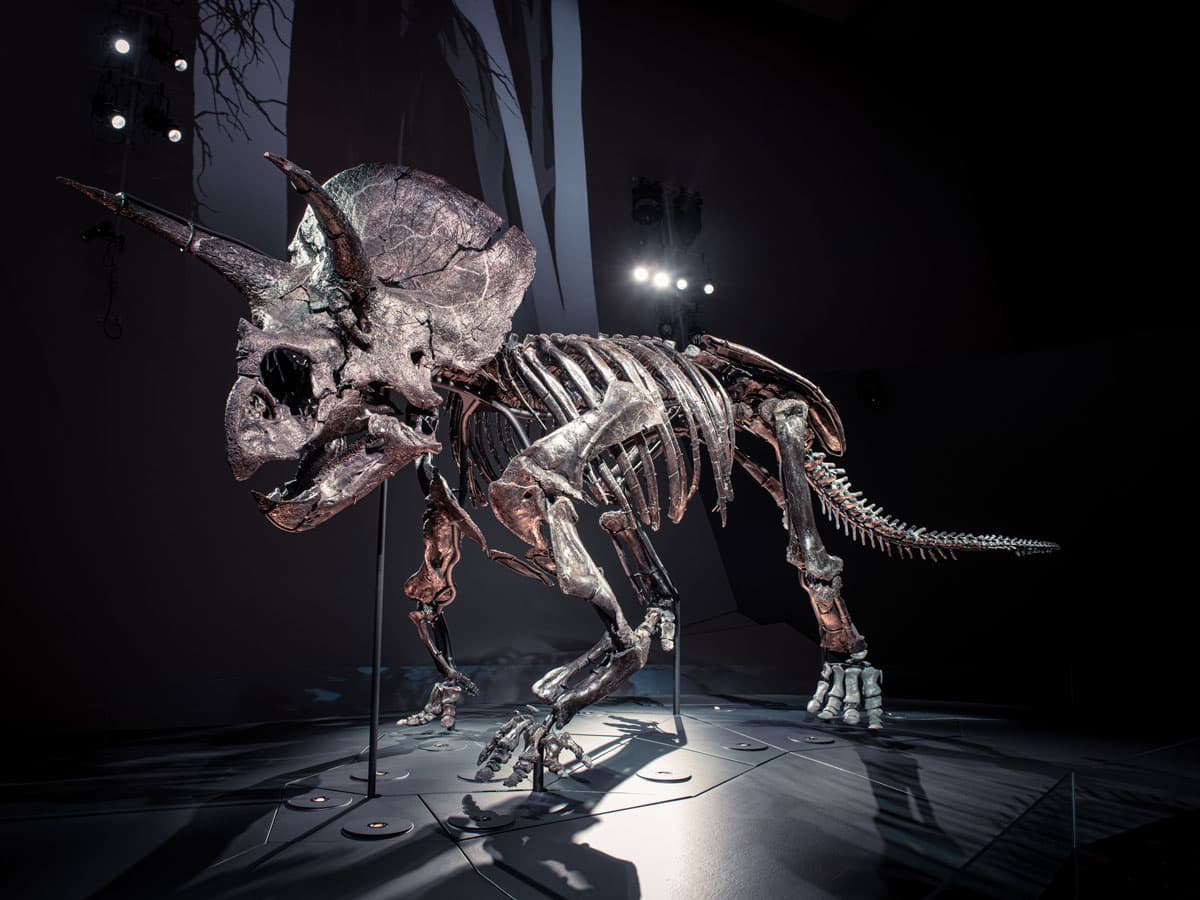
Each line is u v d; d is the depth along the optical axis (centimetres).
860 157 827
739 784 337
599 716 499
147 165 510
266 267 284
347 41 600
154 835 262
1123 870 244
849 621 462
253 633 509
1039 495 620
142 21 508
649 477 384
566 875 236
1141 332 615
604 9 727
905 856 256
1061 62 696
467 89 648
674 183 730
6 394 453
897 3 775
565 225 675
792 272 767
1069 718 518
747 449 748
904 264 815
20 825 270
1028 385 634
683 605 686
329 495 265
